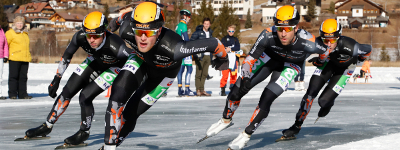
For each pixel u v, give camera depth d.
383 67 30.06
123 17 3.23
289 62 3.72
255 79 3.91
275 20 3.28
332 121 5.34
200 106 6.99
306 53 3.61
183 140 3.94
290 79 3.59
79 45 3.57
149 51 2.86
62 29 84.56
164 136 4.16
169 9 91.00
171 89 10.80
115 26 3.44
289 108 6.78
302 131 4.56
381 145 3.47
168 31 2.89
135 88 2.96
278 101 7.99
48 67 22.66
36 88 10.26
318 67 4.45
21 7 112.81
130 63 3.00
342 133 4.41
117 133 2.85
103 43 3.38
